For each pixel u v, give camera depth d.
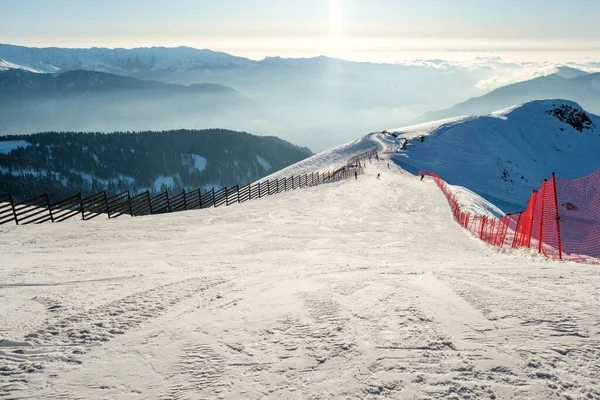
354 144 106.62
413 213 20.80
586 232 27.30
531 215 12.99
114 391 2.98
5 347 3.75
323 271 7.10
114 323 4.34
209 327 4.17
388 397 2.78
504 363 3.16
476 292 5.19
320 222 17.22
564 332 3.70
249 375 3.14
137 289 5.85
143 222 16.45
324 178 49.28
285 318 4.38
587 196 39.94
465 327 3.90
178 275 6.99
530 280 5.97
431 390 2.84
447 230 16.28
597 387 2.82
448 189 33.41
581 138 108.88
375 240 13.41
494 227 17.75
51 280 6.70
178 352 3.59
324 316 4.39
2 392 2.97
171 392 2.94
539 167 89.75
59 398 2.90
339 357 3.37
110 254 10.29
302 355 3.44
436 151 83.81
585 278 6.09
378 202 24.56
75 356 3.55
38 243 11.85
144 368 3.31
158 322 4.36
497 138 98.75
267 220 17.48
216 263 8.79
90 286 6.15
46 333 4.07
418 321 4.10
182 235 13.73
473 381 2.93
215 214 19.08
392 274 6.62
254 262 8.99
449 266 7.64
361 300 4.95
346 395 2.83
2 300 5.30
